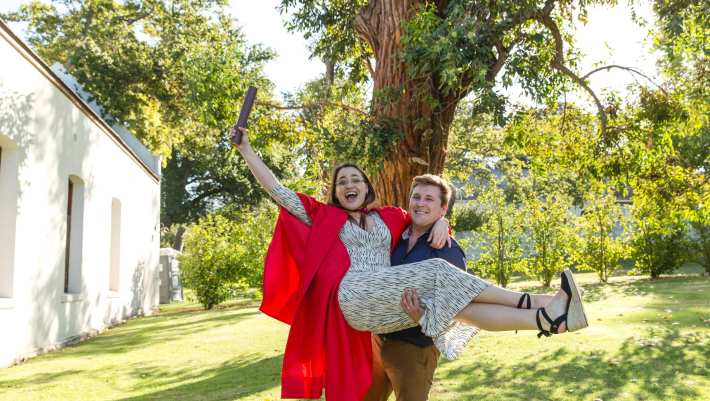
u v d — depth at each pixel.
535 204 19.31
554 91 10.70
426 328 3.06
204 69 9.63
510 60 8.19
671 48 9.98
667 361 6.22
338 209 3.53
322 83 11.55
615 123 11.09
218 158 35.00
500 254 19.00
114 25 22.41
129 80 21.55
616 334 8.05
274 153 11.90
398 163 8.60
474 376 5.95
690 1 9.47
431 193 3.55
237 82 9.73
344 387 3.18
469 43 7.70
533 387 5.35
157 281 20.22
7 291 8.14
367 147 8.45
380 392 3.67
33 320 8.84
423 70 7.69
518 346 7.62
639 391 5.05
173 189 38.84
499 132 27.16
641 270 18.77
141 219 17.36
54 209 9.69
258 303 19.05
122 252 14.96
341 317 3.26
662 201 12.20
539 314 2.95
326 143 9.05
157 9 22.91
